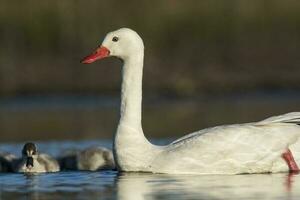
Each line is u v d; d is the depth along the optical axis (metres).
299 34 45.06
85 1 43.53
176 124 30.55
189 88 40.81
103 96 39.84
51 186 18.31
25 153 21.67
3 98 39.81
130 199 16.52
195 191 17.14
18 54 42.47
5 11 43.16
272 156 19.17
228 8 44.97
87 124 31.39
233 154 19.03
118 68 41.84
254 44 44.62
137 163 19.38
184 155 19.08
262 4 45.47
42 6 43.16
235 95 40.31
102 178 19.33
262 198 16.52
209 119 31.53
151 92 40.69
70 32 42.88
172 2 44.69
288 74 42.47
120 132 19.61
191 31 44.22
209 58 43.75
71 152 23.23
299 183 17.97
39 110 36.38
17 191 17.72
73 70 41.84
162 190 17.30
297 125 19.58
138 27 43.44
